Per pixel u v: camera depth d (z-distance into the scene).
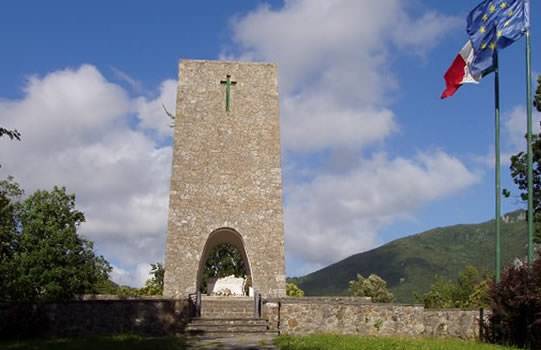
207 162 31.08
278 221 30.66
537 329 17.16
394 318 22.09
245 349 16.27
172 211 30.16
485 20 21.70
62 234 37.78
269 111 32.19
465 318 20.94
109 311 21.25
